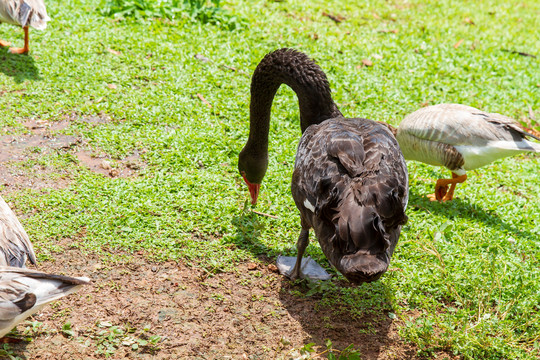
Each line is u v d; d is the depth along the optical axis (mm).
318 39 10391
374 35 11031
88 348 4312
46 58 8508
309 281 5215
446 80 9617
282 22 10836
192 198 6129
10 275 3615
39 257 5109
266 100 5953
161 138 7125
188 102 7961
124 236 5539
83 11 10086
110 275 5055
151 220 5766
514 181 7285
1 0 7980
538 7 14453
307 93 5730
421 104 8852
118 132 7180
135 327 4555
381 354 4582
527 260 5715
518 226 6348
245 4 11383
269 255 5586
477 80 9766
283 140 7465
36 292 3568
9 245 4207
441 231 5754
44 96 7688
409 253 5688
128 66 8641
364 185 4012
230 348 4492
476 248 5848
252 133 6031
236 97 8273
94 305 4719
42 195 5891
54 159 6562
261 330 4699
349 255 3777
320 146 4516
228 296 5031
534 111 9125
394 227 4012
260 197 6406
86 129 7207
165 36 9578
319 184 4211
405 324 4891
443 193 6730
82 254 5238
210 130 7430
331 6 12125
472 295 5145
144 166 6672
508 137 6348
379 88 9023
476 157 6391
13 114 7250
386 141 4488
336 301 5090
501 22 12906
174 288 5020
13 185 6051
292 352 4473
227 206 6070
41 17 8180
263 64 5918
